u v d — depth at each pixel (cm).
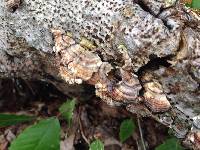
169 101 24
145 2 24
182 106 24
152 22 23
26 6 26
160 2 24
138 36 23
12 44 29
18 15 27
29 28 27
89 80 24
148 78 24
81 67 24
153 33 23
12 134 37
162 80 24
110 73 24
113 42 24
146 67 24
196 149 25
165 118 25
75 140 35
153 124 36
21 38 28
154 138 35
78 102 36
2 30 28
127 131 31
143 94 24
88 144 35
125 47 24
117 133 36
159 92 24
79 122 36
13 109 38
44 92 38
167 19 23
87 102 37
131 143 35
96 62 24
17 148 27
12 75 33
